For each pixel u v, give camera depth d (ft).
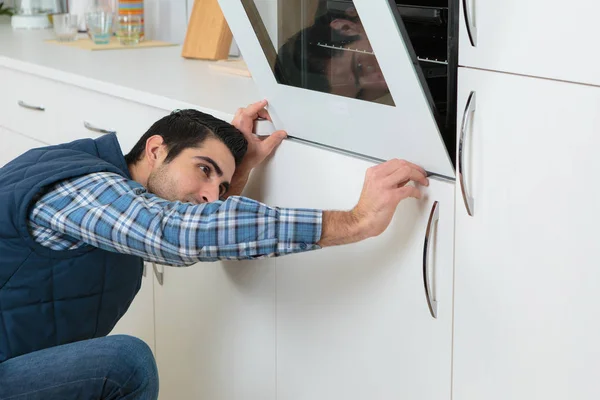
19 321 5.01
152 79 7.31
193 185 5.25
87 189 4.81
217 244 4.57
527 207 4.08
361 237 4.64
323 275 5.48
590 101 3.66
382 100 4.62
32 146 8.91
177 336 6.94
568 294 3.98
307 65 5.07
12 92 9.09
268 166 5.85
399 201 4.64
